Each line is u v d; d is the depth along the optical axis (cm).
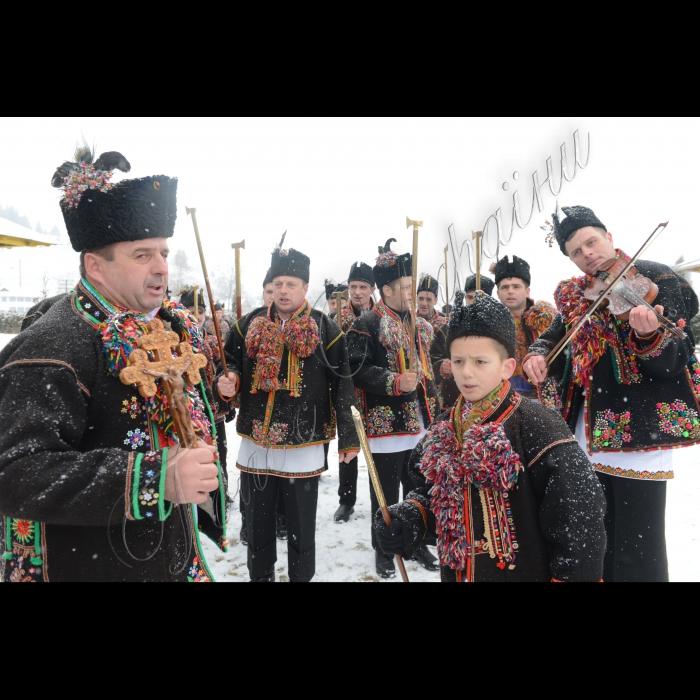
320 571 310
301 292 281
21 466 110
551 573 140
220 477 159
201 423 144
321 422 280
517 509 142
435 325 418
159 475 117
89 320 132
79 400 123
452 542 148
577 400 229
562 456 139
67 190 133
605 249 216
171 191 143
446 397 401
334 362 283
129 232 132
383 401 322
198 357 143
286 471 273
